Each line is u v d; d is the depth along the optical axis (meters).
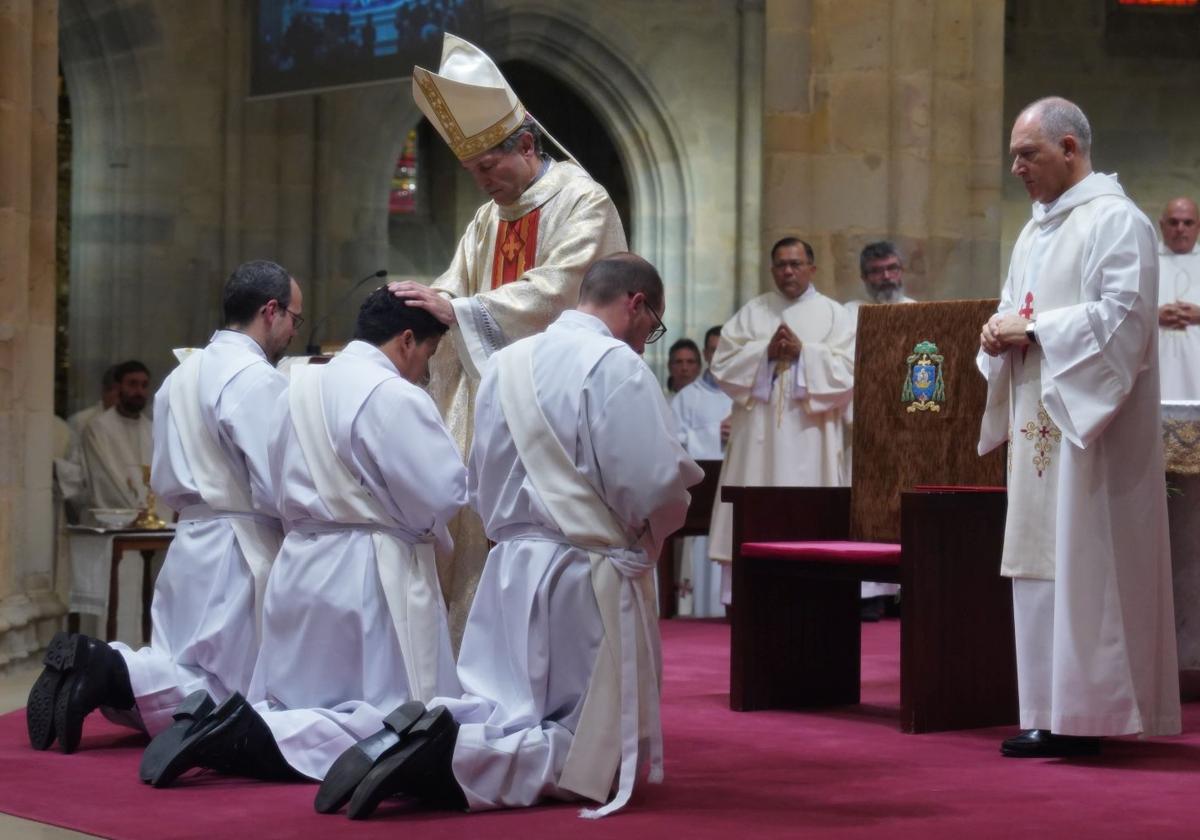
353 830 3.98
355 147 16.05
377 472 4.72
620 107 17.53
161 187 15.08
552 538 4.29
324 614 4.73
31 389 8.53
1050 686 5.18
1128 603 5.11
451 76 5.41
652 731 4.38
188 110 15.16
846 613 6.48
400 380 4.75
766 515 6.32
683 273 17.50
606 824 4.05
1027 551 5.22
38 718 5.27
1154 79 18.91
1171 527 6.52
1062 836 3.96
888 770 4.93
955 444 6.21
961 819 4.16
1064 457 5.10
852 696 6.50
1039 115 5.35
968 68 10.43
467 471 4.66
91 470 10.51
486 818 4.10
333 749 4.63
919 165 10.27
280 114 15.54
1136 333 5.01
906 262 10.23
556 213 5.41
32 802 4.38
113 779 4.72
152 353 15.02
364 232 16.17
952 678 5.78
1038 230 5.41
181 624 5.42
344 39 12.79
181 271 15.12
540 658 4.26
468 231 5.75
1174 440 6.07
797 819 4.14
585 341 4.29
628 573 4.27
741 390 9.66
